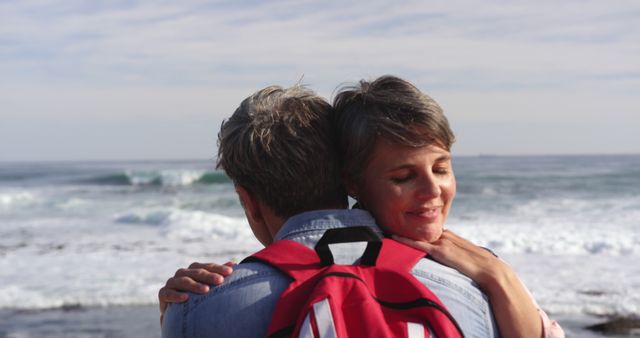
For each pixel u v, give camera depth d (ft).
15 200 94.63
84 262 39.70
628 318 25.44
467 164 217.97
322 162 4.80
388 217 4.92
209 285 4.52
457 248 4.96
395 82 4.94
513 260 38.65
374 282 4.32
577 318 25.63
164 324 4.67
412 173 4.85
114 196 102.53
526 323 4.77
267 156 4.75
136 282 32.99
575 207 71.97
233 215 74.74
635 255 39.47
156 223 63.26
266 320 4.30
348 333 3.98
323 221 4.73
